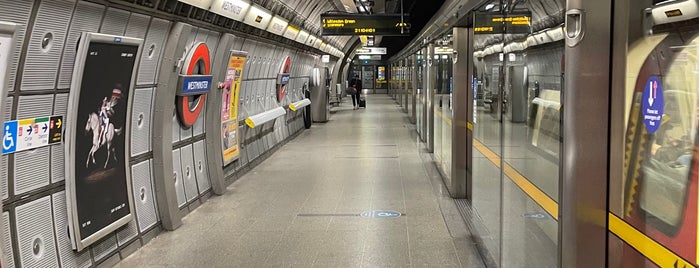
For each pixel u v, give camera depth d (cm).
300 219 615
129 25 455
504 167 407
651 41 197
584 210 239
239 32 771
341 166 975
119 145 466
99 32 415
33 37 343
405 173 901
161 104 546
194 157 685
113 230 455
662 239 190
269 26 880
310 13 1214
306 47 1412
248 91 933
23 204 353
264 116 999
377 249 504
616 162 229
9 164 339
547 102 281
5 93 298
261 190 777
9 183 340
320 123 1836
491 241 468
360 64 4722
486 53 494
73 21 378
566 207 242
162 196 564
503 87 408
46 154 376
